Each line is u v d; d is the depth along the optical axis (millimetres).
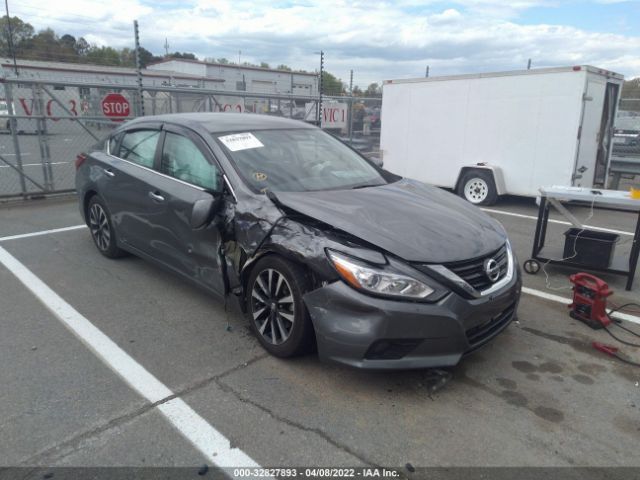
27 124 8766
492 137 9289
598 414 2969
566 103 8383
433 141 10141
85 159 5699
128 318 4121
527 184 9062
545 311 4453
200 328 3951
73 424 2777
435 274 2963
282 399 3037
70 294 4594
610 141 9875
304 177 4039
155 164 4656
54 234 6590
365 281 2922
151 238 4609
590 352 3713
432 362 2984
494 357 3602
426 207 3715
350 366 2982
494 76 9047
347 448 2633
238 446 2631
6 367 3355
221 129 4324
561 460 2576
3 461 2494
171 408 2934
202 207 3668
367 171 4523
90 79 26891
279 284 3359
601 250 5125
